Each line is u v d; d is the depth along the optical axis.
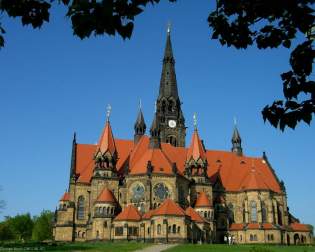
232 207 157.00
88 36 14.96
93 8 14.59
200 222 132.50
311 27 15.08
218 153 171.12
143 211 130.88
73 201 141.12
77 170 147.75
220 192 157.50
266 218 150.62
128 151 154.62
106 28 14.87
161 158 138.88
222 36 16.44
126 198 134.12
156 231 122.25
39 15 14.98
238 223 153.75
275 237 146.00
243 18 15.85
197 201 142.25
